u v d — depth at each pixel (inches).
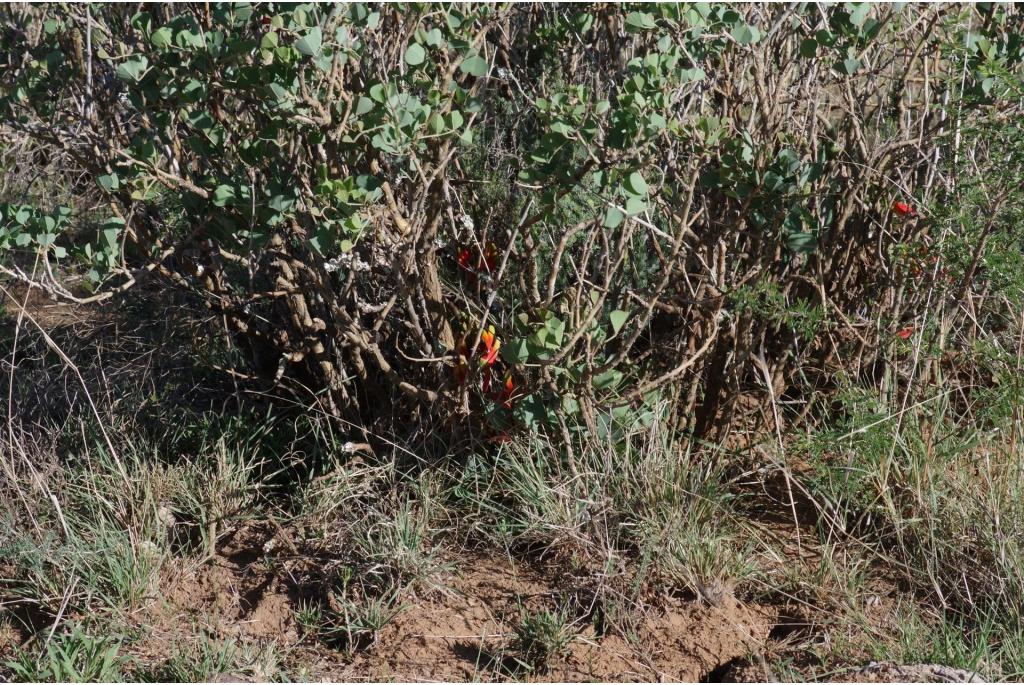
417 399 146.7
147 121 138.8
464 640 118.6
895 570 128.6
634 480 133.2
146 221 151.7
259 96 120.6
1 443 145.4
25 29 151.3
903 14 147.6
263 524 141.6
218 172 140.7
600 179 126.9
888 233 146.1
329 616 123.3
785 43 139.6
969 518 127.7
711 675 111.7
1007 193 131.0
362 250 149.2
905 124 150.9
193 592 128.0
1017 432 134.8
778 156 133.8
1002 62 133.4
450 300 155.9
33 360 171.8
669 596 123.6
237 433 157.3
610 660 114.3
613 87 144.5
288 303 148.7
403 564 126.2
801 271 153.9
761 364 136.9
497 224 156.4
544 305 130.7
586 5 145.0
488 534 134.1
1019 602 117.0
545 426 140.5
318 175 125.0
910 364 153.4
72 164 190.5
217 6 119.7
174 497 142.6
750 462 146.4
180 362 175.8
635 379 154.3
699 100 150.9
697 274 142.3
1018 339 139.4
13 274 130.0
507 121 166.4
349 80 132.4
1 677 108.7
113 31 148.9
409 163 135.3
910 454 134.7
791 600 123.6
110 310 186.4
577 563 127.9
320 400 150.8
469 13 128.6
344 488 141.7
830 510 137.5
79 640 111.6
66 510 136.6
